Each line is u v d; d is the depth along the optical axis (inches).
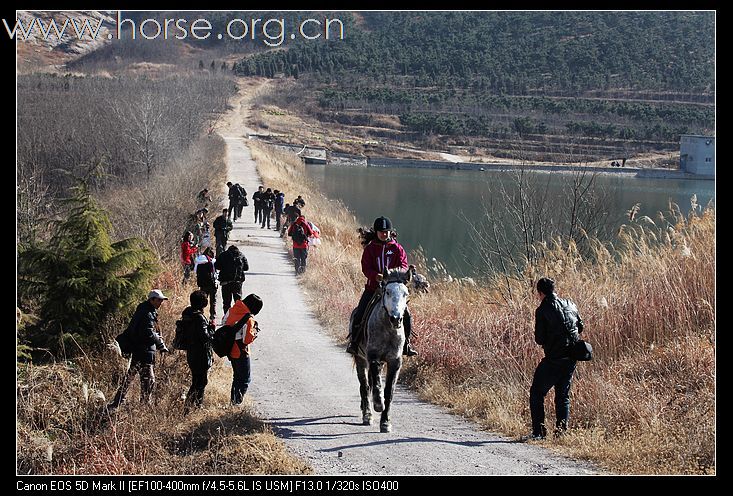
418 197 2399.1
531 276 605.0
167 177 1796.3
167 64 5280.5
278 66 7042.3
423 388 501.4
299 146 4333.2
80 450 361.4
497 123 5162.4
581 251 682.8
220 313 721.6
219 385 464.4
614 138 4618.6
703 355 428.8
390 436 384.5
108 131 2151.8
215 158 2529.5
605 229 738.2
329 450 358.6
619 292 528.1
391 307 369.7
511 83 6491.1
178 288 660.7
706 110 5241.1
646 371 440.5
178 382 455.5
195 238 869.8
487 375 484.1
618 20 7696.9
